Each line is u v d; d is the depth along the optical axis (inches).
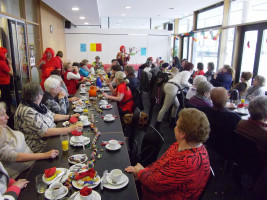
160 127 160.9
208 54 283.7
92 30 386.9
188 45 354.3
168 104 149.4
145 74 262.4
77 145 67.9
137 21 401.4
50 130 75.3
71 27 380.8
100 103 119.3
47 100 96.5
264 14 188.9
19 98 183.9
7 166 60.3
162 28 413.7
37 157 59.9
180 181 44.6
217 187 91.4
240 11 219.8
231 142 84.7
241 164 81.8
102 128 84.4
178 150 50.3
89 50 394.0
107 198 45.0
